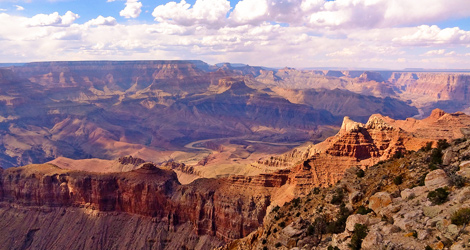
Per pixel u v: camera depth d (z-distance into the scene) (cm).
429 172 4156
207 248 14175
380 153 14888
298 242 4509
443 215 3138
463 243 2709
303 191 13625
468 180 3594
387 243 3109
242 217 13988
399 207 3653
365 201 4534
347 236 3809
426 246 2877
